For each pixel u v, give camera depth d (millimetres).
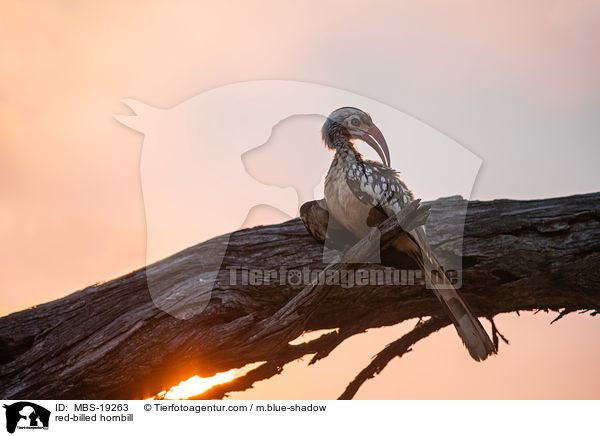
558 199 10250
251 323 9094
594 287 9688
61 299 9898
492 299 10156
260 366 9547
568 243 9703
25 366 8961
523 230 9906
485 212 10086
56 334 9312
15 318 9617
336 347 10031
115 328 9109
